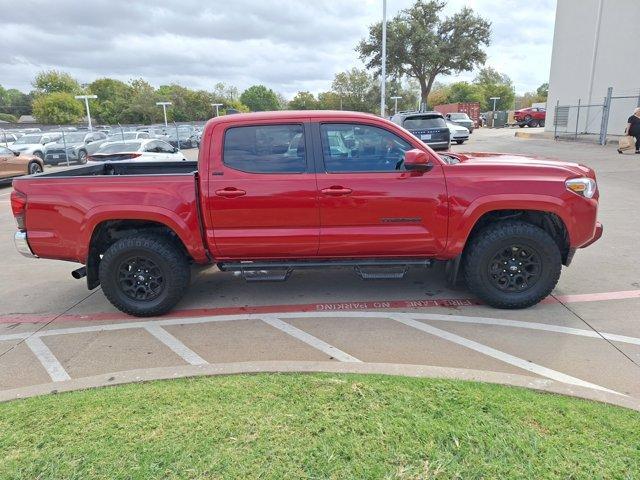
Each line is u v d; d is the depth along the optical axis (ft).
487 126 167.22
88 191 14.08
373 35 120.37
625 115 64.23
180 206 13.97
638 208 27.89
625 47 63.16
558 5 78.69
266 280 14.87
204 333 13.78
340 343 12.81
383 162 13.88
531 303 14.44
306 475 7.41
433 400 9.31
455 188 13.65
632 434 8.18
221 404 9.41
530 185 13.55
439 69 125.80
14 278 19.80
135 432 8.61
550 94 82.89
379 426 8.54
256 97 329.52
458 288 16.71
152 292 15.02
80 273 15.12
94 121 243.19
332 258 14.65
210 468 7.62
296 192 13.66
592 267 18.30
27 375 11.66
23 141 86.17
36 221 14.39
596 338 12.60
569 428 8.36
